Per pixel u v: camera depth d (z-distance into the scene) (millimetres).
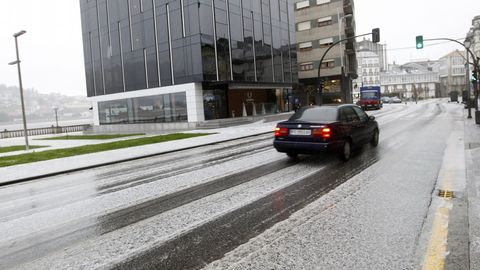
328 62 50531
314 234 4617
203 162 11234
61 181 9883
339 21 45531
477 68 24406
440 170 7988
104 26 34938
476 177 7184
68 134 36906
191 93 28453
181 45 28781
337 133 9570
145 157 13875
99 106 36469
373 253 3998
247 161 10680
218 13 29453
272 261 3932
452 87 128000
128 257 4270
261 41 34500
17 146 22125
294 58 40125
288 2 39406
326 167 9023
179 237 4801
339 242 4332
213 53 28844
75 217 6086
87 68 37469
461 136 13781
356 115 11102
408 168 8328
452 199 5812
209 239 4664
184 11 28422
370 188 6719
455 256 3836
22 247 4836
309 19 51500
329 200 6086
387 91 137000
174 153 14477
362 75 127188
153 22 30594
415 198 5945
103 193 7824
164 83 30234
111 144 19125
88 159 13672
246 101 34250
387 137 14438
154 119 31359
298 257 3992
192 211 5914
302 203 5996
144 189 7875
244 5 32406
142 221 5586
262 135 19719
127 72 33156
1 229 5676
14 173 11180
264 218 5344
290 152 10250
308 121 9945
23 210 6855
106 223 5625
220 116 30625
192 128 28172
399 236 4418
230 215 5582
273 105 36156
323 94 51781
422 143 12266
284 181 7699
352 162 9516
